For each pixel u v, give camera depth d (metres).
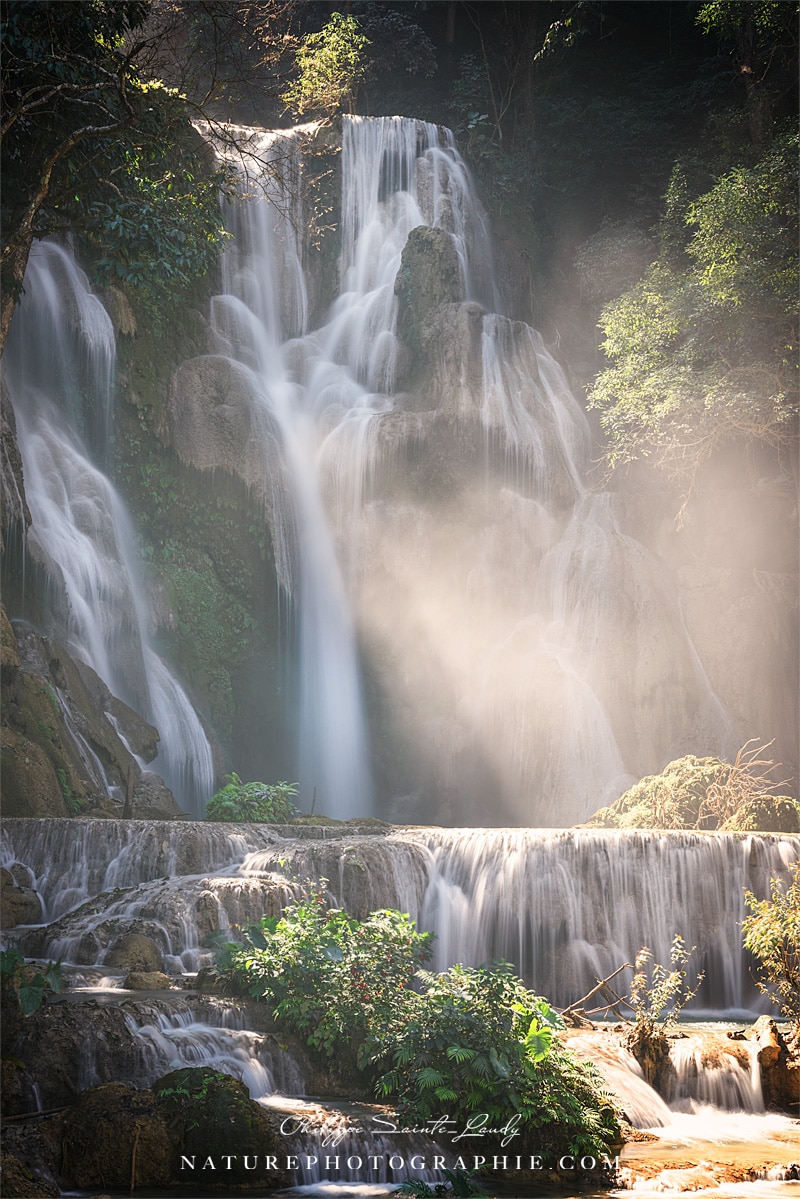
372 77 43.00
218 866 14.77
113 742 19.50
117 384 25.81
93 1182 8.22
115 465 25.83
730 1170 9.05
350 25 39.47
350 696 28.55
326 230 35.59
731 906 15.59
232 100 18.23
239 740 27.28
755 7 33.66
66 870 14.44
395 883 14.88
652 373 28.50
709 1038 11.75
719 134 36.84
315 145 35.69
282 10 32.00
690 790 19.83
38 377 24.62
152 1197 8.06
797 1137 10.24
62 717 18.09
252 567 27.73
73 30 16.23
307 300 34.81
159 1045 9.38
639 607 28.88
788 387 27.77
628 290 36.72
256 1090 9.58
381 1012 10.10
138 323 26.72
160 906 13.12
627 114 41.16
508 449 30.19
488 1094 9.33
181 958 12.55
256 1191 8.29
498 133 42.56
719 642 29.56
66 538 23.02
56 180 17.42
